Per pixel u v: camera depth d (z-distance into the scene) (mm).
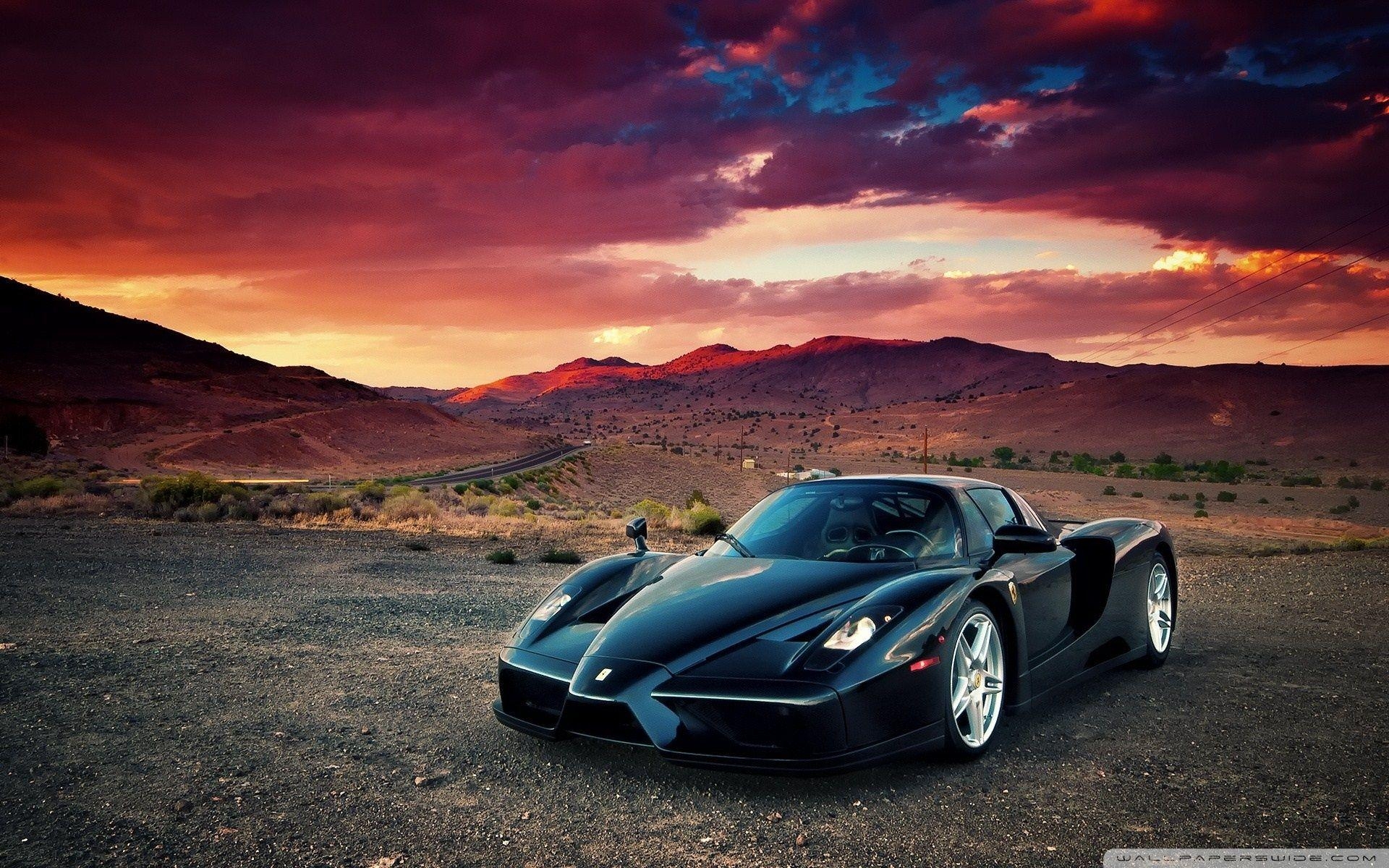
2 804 3172
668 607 3734
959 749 3488
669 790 3303
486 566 11258
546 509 32031
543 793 3281
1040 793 3188
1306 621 6773
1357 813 2938
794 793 3232
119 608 7602
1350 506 89312
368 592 8734
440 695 4770
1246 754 3574
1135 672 5172
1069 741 3812
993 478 132375
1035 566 4250
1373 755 3525
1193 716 4160
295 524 17766
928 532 4188
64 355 162875
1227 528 51438
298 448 123562
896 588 3527
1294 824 2859
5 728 4113
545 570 10883
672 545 14539
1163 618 5387
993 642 3795
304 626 6863
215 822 3016
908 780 3355
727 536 4645
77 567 10148
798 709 3053
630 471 123750
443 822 3016
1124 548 4902
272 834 2918
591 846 2801
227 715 4379
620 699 3301
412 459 146375
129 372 168500
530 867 2652
